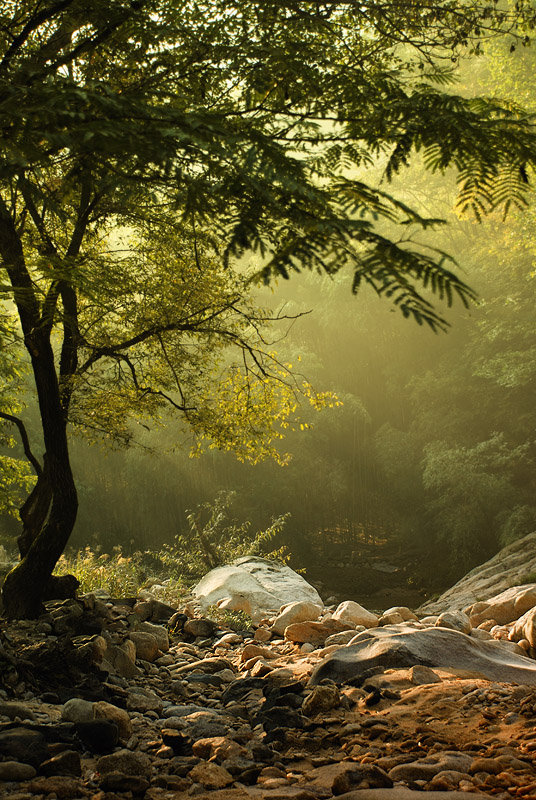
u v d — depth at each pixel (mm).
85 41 3691
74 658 5527
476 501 23469
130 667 6184
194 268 7820
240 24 4316
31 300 5289
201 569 13578
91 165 2910
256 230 2361
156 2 4129
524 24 5711
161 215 6141
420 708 4484
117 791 3373
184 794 3389
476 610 9656
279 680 5645
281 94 3746
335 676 5621
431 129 3020
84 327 8133
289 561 25453
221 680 6215
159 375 9109
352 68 3758
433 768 3406
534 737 3717
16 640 6301
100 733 3979
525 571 16844
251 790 3361
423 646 5797
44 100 2525
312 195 2273
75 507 7543
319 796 3213
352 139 3201
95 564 12578
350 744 4012
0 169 2484
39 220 6102
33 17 3309
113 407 8555
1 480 9570
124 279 6566
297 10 4176
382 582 24297
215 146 2371
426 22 5402
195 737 4391
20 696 4871
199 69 3953
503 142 2996
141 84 3924
